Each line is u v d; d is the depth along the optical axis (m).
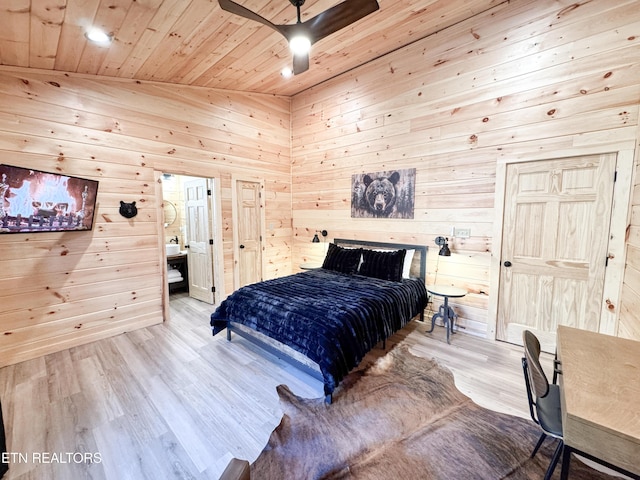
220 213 4.23
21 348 2.73
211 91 4.01
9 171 2.45
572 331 1.69
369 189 4.08
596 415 1.00
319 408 2.11
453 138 3.28
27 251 2.72
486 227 3.13
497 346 3.03
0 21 1.90
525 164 2.87
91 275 3.11
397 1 2.56
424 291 3.48
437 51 3.30
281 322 2.47
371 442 1.80
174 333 3.38
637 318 2.10
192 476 1.57
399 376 2.50
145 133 3.41
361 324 2.41
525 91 2.80
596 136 2.49
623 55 2.34
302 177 4.98
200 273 4.57
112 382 2.41
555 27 2.61
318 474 1.59
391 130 3.78
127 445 1.77
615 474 1.56
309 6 2.26
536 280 2.90
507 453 1.70
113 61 2.74
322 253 4.80
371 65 3.89
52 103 2.77
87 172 3.01
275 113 4.83
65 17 1.96
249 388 2.35
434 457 1.68
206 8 2.07
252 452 1.73
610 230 2.49
